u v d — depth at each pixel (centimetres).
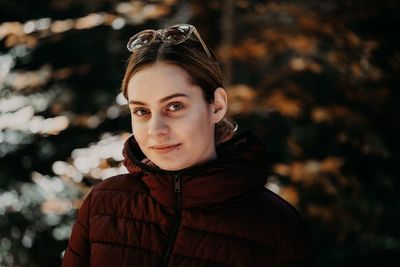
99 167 337
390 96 464
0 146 436
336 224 429
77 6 468
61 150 450
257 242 123
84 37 482
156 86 116
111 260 128
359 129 416
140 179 135
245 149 129
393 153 487
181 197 126
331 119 405
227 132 135
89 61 485
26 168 448
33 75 401
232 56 388
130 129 466
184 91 117
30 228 402
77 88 469
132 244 128
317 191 427
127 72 120
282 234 124
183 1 411
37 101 412
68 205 363
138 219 130
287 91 406
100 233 132
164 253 125
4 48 482
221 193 125
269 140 453
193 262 122
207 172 124
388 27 478
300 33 391
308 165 374
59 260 407
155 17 381
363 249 457
